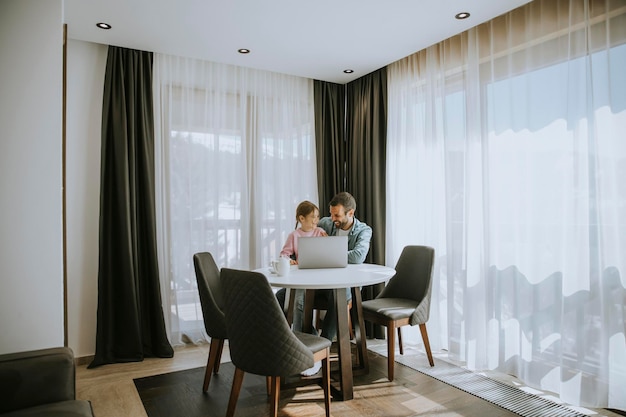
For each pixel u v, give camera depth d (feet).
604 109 8.05
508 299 9.80
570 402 8.34
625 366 7.80
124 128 11.11
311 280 8.39
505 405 8.29
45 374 5.75
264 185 13.53
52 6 7.07
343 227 11.35
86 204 11.13
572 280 8.45
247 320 6.82
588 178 8.21
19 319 6.80
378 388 9.11
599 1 8.14
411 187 12.48
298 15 9.49
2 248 6.72
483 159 10.19
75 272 10.98
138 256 11.30
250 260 13.33
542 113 9.08
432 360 10.32
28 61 6.91
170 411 8.12
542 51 9.09
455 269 11.02
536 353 9.12
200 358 11.15
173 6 9.02
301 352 6.92
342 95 15.06
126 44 11.13
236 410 8.13
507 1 8.88
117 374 10.03
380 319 9.62
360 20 9.77
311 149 14.46
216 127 12.67
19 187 6.82
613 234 7.93
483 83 10.37
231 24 9.96
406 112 12.59
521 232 9.46
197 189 12.43
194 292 12.32
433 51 11.66
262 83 13.55
